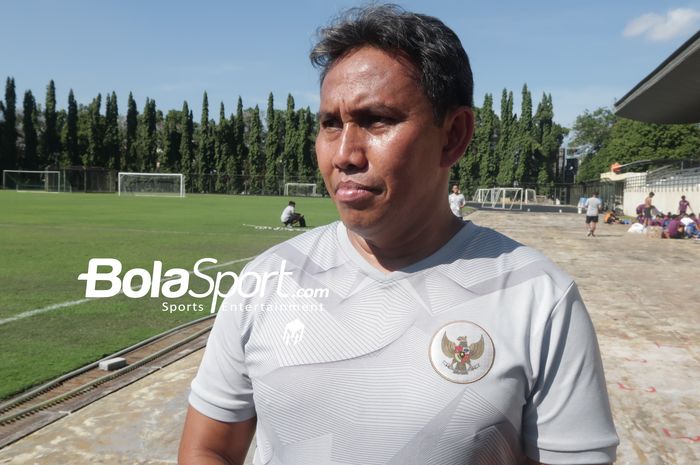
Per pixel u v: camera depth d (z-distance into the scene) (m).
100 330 6.65
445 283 1.29
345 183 1.26
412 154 1.22
